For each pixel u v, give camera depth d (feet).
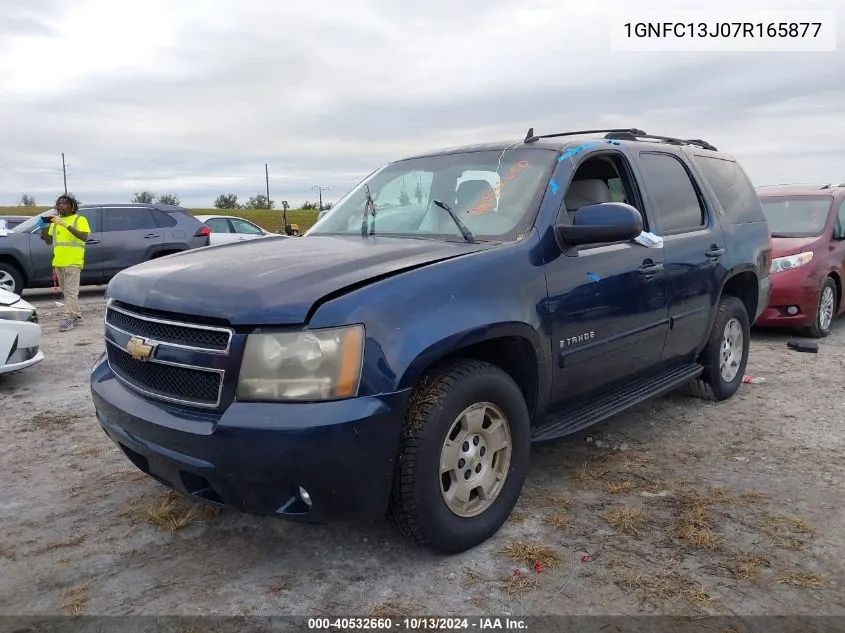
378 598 8.87
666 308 13.84
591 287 11.63
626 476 12.67
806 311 25.38
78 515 11.35
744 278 17.78
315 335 8.23
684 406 17.07
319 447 8.09
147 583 9.29
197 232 46.16
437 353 8.87
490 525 10.09
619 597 8.82
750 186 19.08
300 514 8.57
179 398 8.95
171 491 12.19
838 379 19.76
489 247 10.49
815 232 26.68
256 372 8.29
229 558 9.95
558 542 10.22
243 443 8.13
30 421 16.43
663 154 15.35
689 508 11.29
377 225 12.75
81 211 42.22
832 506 11.39
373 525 10.87
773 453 13.84
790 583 9.11
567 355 11.23
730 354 17.44
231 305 8.50
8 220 60.39
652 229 13.82
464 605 8.69
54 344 26.17
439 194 12.64
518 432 10.34
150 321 9.33
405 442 8.89
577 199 12.55
